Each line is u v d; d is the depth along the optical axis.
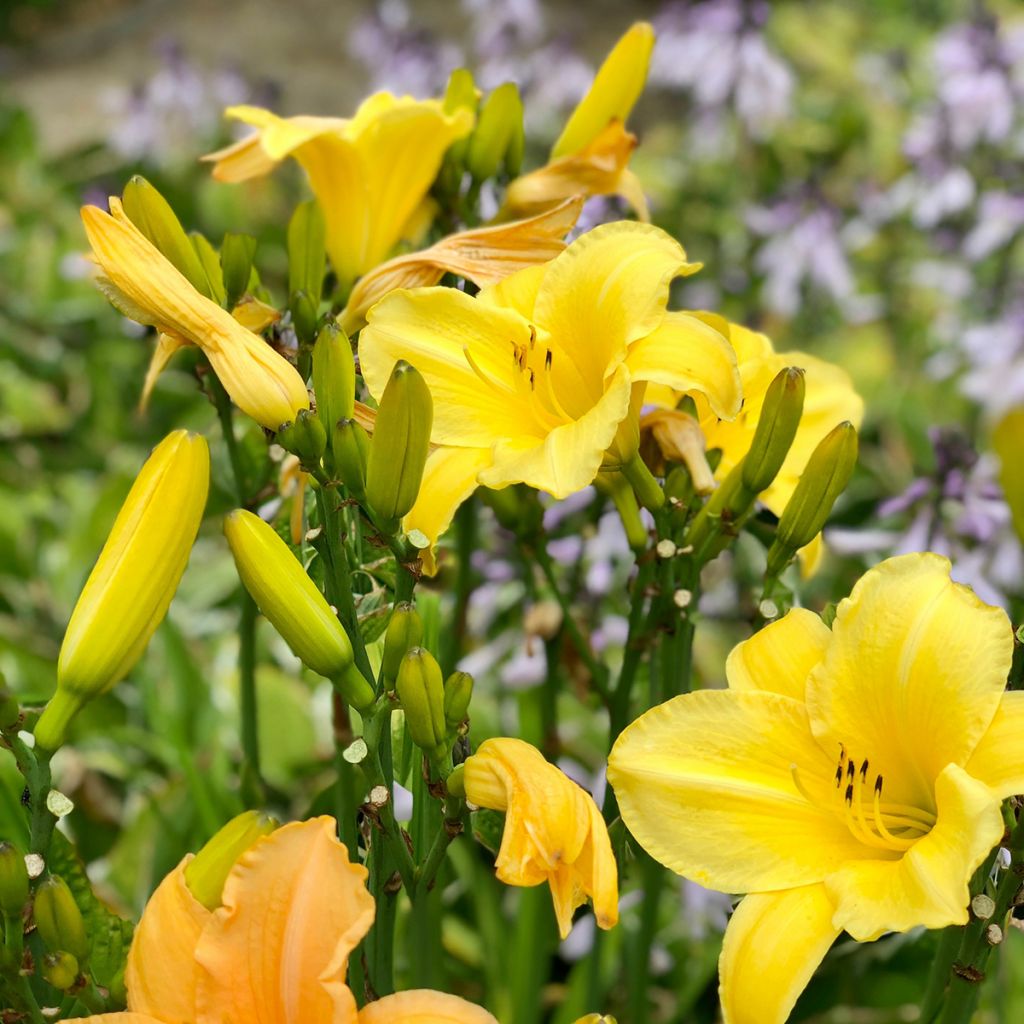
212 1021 0.54
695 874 0.57
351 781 0.65
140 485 0.57
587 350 0.62
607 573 0.84
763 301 1.81
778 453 0.60
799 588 0.74
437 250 0.65
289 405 0.58
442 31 3.40
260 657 1.11
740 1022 0.55
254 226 1.83
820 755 0.58
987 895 0.57
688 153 2.21
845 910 0.55
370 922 0.53
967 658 0.56
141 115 2.03
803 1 3.02
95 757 0.99
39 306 1.69
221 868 0.55
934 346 1.79
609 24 3.51
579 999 0.82
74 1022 0.53
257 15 3.62
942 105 1.84
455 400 0.62
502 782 0.54
